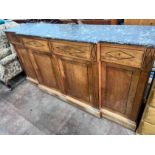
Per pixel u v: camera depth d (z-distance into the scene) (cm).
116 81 132
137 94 126
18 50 209
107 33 124
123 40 104
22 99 221
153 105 115
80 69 147
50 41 145
